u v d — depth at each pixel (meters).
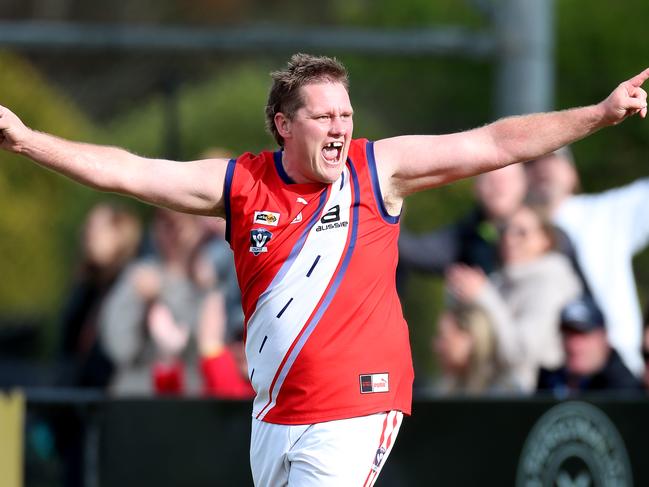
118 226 25.12
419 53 31.16
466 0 32.09
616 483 20.17
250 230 13.24
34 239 44.56
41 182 45.12
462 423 19.95
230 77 56.75
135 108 67.75
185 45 30.83
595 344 21.67
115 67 71.19
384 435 13.27
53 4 70.06
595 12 49.75
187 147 45.59
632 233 23.17
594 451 20.19
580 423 20.16
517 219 22.17
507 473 19.91
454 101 55.81
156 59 68.81
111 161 13.02
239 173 13.37
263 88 47.84
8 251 44.09
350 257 13.14
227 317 22.02
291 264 13.13
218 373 20.70
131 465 19.72
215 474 19.55
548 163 22.80
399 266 22.61
